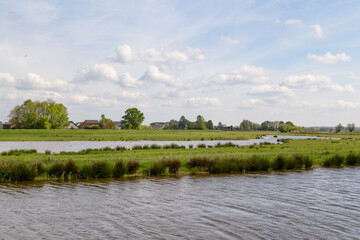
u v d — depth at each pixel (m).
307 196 14.52
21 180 18.20
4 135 78.50
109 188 16.28
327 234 9.47
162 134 101.19
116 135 87.69
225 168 22.36
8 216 11.05
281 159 24.31
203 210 12.02
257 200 13.69
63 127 120.75
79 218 10.92
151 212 11.73
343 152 33.19
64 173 19.20
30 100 116.00
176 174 21.38
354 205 12.86
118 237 9.10
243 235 9.35
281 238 9.12
